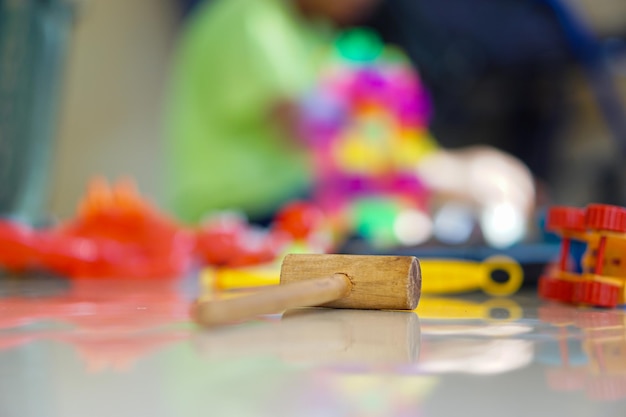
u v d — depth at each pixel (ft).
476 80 7.21
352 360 1.18
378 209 5.67
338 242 4.71
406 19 7.11
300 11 6.93
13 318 1.84
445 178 5.53
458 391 0.96
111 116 7.96
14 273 3.76
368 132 6.16
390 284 1.88
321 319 1.75
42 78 4.55
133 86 8.04
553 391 0.97
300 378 1.03
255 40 6.16
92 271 3.68
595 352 1.30
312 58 6.66
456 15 6.91
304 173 6.21
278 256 4.31
